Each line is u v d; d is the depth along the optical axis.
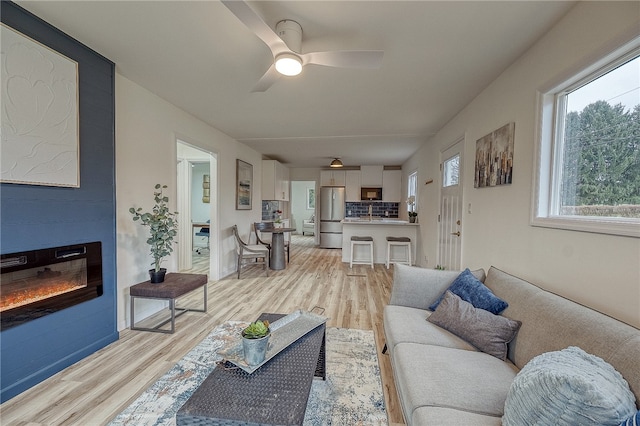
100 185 2.27
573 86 1.73
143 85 2.81
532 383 0.94
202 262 5.83
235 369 1.33
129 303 2.72
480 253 2.79
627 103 1.39
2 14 1.62
